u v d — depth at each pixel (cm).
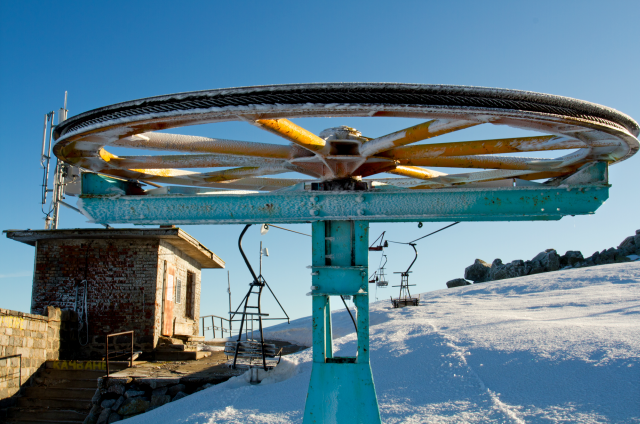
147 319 1351
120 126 368
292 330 2016
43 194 1455
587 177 442
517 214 433
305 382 857
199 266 1842
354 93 337
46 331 1207
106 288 1373
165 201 452
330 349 473
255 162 493
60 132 425
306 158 452
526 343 814
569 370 663
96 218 453
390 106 338
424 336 1004
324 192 440
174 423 768
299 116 355
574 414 543
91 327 1348
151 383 998
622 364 638
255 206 446
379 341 1052
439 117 358
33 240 1403
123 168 481
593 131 389
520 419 558
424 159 495
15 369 1088
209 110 343
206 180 545
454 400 655
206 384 1012
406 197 437
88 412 1067
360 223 450
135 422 843
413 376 779
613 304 1310
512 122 379
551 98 347
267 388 877
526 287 2166
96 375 1173
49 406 1083
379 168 486
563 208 434
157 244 1400
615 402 552
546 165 476
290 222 457
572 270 2420
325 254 454
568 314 1205
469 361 784
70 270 1385
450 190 434
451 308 1714
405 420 614
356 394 430
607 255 3231
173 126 384
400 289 2117
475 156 504
